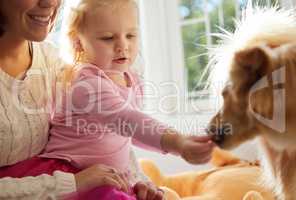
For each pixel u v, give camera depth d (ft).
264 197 3.53
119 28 3.42
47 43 3.76
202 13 6.45
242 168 4.64
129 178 3.44
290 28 2.71
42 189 2.94
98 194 2.99
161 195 3.32
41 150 3.43
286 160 2.82
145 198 3.23
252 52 2.52
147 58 6.59
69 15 3.55
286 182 2.84
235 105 2.62
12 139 3.22
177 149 2.82
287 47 2.57
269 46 2.66
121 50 3.44
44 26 3.30
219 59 2.90
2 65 3.37
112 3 3.42
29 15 3.21
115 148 3.38
